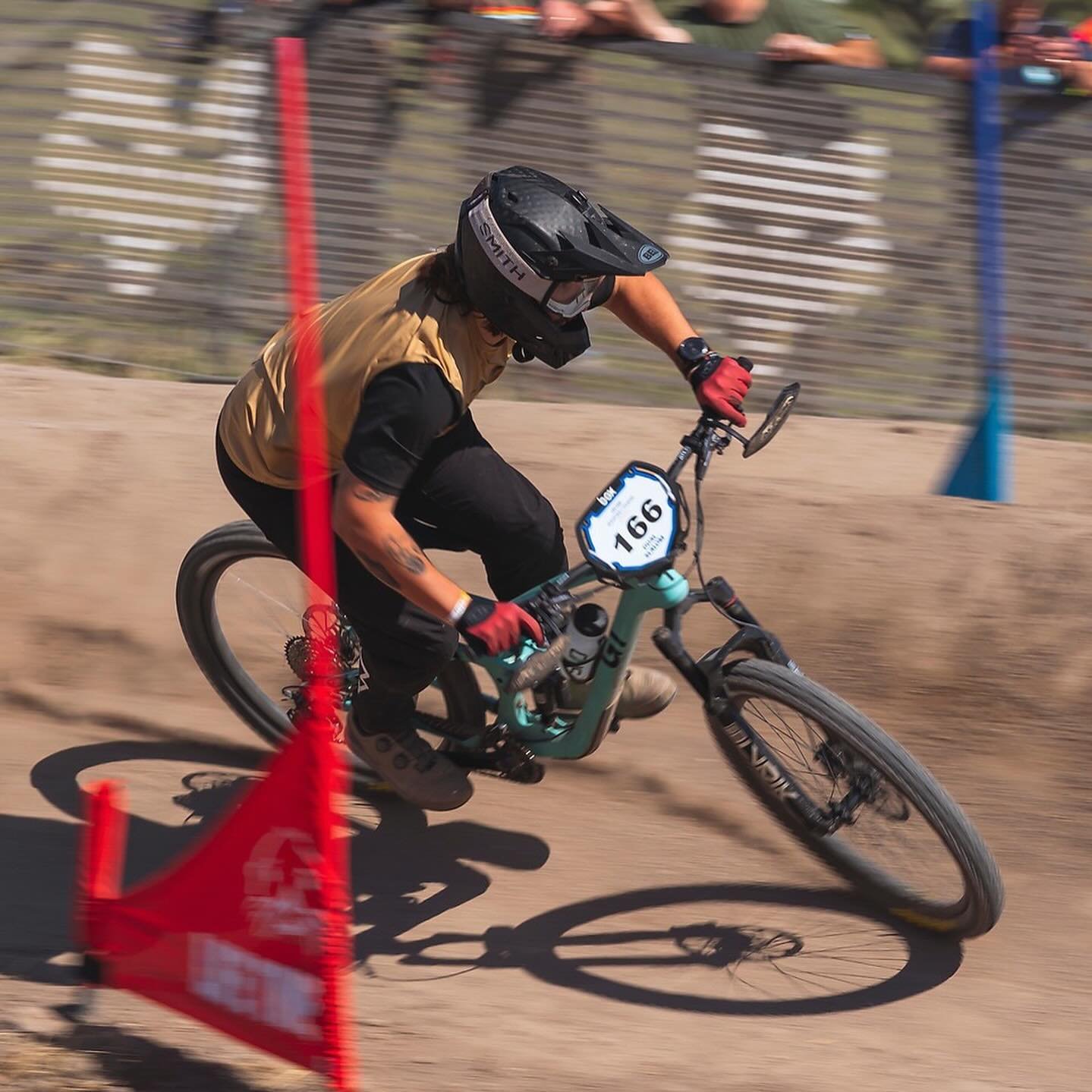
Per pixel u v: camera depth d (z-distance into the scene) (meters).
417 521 6.18
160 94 10.98
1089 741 7.67
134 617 8.40
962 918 5.97
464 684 6.42
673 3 11.89
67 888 6.30
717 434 5.96
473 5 10.83
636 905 6.48
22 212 11.36
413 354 5.22
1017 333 10.81
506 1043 5.50
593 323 11.08
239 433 5.91
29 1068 5.02
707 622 8.41
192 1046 5.25
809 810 6.11
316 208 10.98
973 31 10.18
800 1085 5.33
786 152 10.75
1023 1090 5.37
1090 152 10.40
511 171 5.42
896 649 8.21
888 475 10.09
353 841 6.87
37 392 10.43
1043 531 8.59
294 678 7.23
